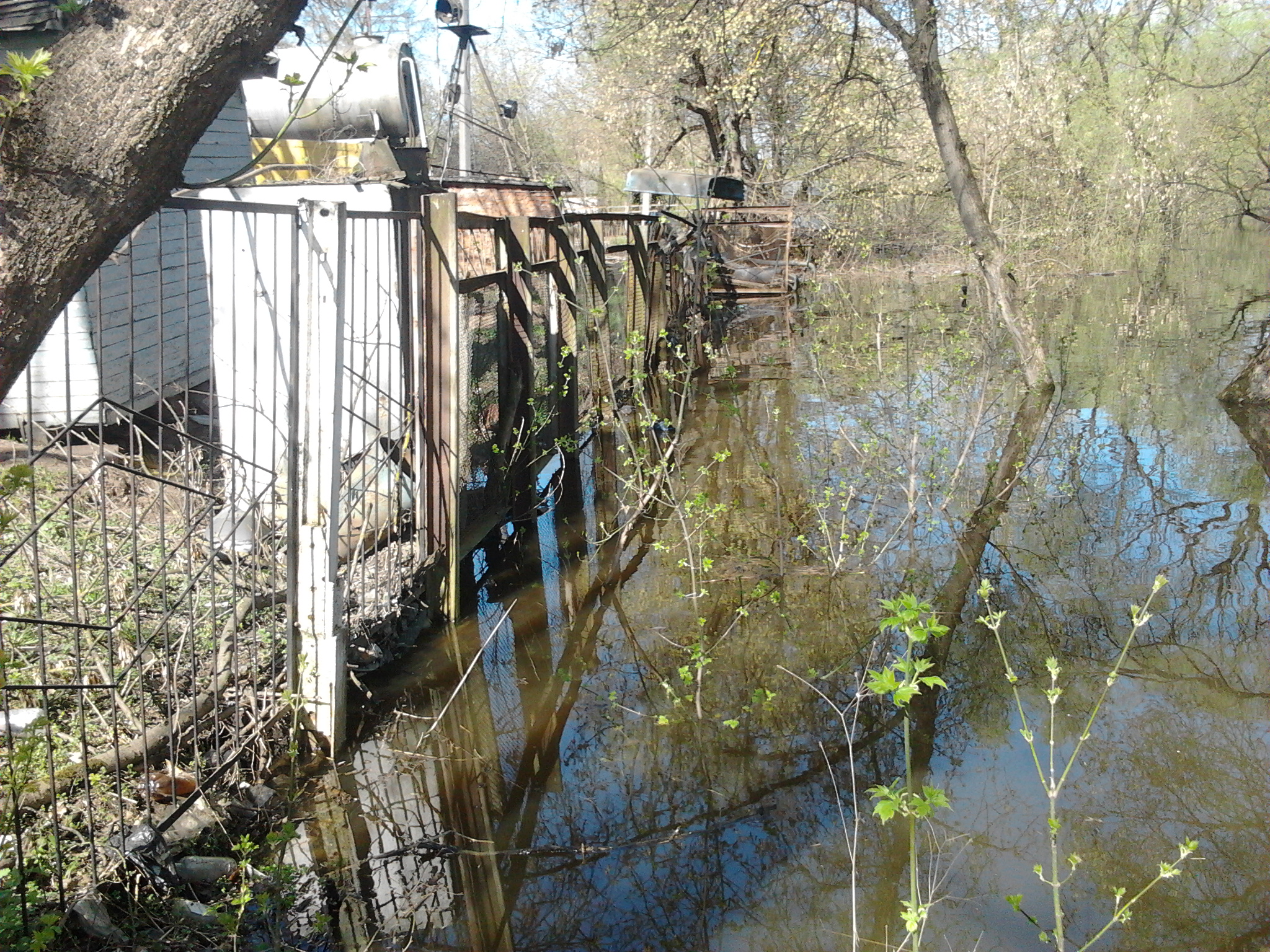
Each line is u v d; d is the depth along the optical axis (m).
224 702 4.35
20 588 4.86
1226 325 16.08
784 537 7.13
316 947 3.33
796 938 3.40
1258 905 3.47
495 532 7.14
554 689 5.21
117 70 2.29
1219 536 7.07
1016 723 4.75
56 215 2.29
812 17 15.49
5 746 3.69
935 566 6.58
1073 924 3.41
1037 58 20.77
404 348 5.75
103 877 3.31
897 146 25.31
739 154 23.81
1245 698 4.93
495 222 6.66
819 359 13.30
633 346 9.34
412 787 4.31
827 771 4.39
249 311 6.12
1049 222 24.28
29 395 3.05
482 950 3.35
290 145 6.69
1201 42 23.06
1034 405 10.90
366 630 5.23
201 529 5.71
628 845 3.95
